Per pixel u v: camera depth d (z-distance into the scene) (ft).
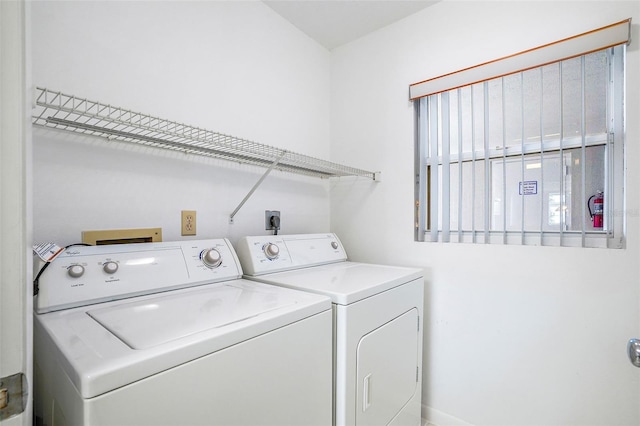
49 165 3.49
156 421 1.93
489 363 5.30
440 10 5.96
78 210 3.69
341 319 3.45
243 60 5.65
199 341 2.17
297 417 2.91
